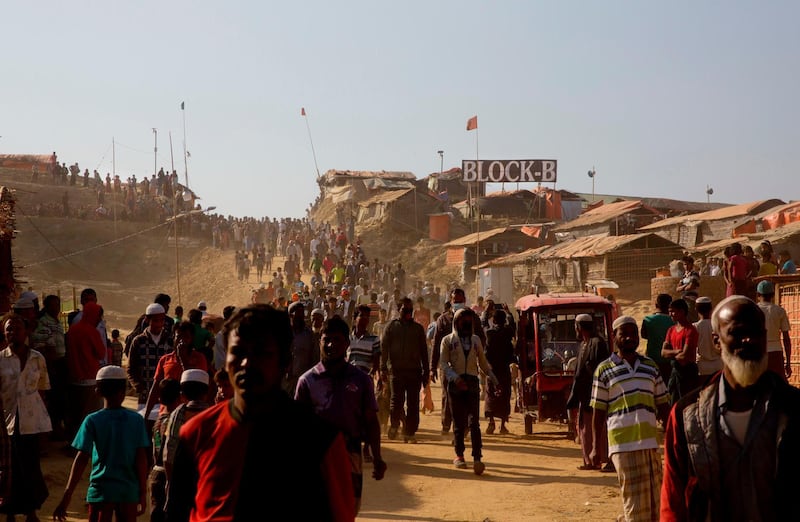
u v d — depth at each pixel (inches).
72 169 3634.4
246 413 131.3
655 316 544.1
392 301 1126.4
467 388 472.1
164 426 291.4
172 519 132.3
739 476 137.3
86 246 2866.6
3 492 312.8
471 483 442.9
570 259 2034.9
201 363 378.3
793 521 134.4
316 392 296.4
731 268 652.7
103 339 536.1
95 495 276.2
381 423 596.4
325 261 2180.1
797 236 1632.6
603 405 297.6
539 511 380.2
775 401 137.9
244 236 2709.2
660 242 1920.5
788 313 649.6
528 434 613.6
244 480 127.9
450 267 2977.4
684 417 143.6
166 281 2696.9
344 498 132.2
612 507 385.4
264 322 131.6
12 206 709.3
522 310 624.7
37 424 349.7
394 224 3373.5
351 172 4074.8
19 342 345.7
